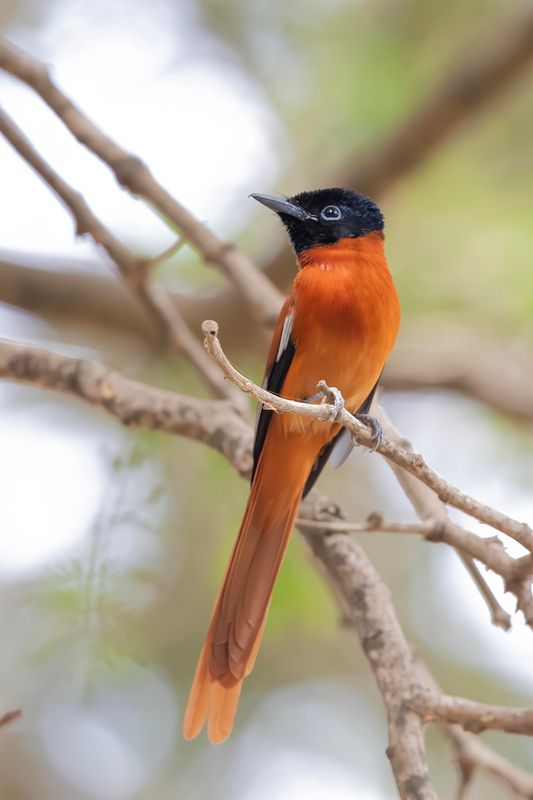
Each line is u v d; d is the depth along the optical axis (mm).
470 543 7637
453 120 12742
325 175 13297
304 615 10906
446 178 14156
